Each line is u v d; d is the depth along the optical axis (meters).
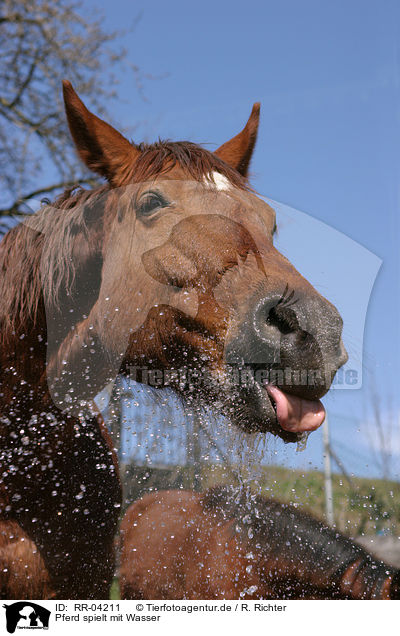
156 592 2.02
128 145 1.93
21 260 1.89
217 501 2.05
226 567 1.92
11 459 1.78
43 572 1.75
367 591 1.76
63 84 1.88
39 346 1.84
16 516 1.75
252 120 2.21
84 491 1.86
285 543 1.88
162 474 2.34
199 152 1.77
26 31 7.62
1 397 1.83
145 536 2.16
